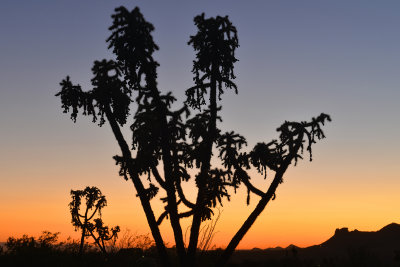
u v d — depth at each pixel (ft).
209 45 52.34
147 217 49.06
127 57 48.49
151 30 49.14
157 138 49.24
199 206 48.44
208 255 60.34
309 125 48.67
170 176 48.70
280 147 48.65
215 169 47.21
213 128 50.37
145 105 48.91
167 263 48.65
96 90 49.60
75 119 50.98
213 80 51.85
